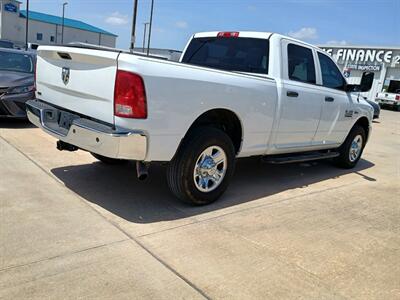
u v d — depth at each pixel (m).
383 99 29.16
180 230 3.77
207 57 5.90
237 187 5.32
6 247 3.18
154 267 3.08
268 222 4.17
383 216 4.71
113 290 2.75
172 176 4.18
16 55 9.02
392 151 9.98
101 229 3.66
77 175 5.13
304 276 3.13
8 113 7.66
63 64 4.23
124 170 5.54
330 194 5.44
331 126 6.17
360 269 3.33
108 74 3.67
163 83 3.69
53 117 4.46
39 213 3.87
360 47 34.91
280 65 5.12
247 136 4.70
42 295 2.62
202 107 4.05
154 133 3.73
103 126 3.75
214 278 2.99
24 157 5.70
